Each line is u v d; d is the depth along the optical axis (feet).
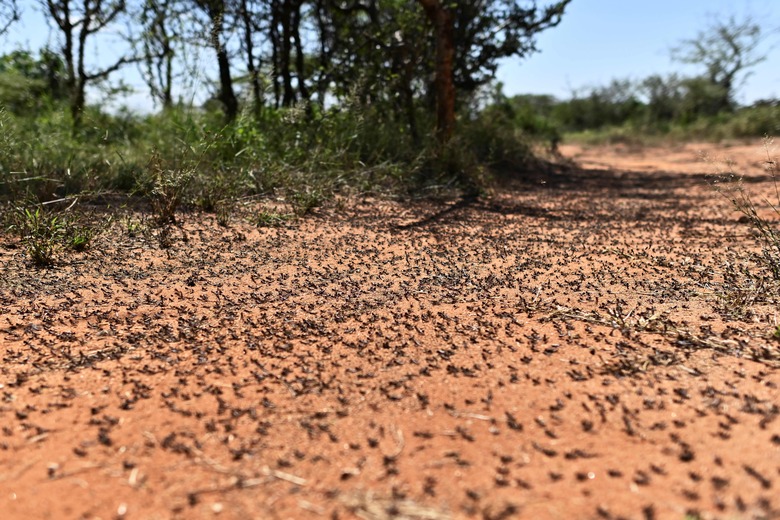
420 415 7.64
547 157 52.34
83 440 7.01
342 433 7.22
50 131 26.84
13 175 19.21
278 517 5.73
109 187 22.71
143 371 8.88
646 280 13.80
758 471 6.24
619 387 8.32
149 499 5.98
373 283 13.65
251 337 10.25
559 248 17.54
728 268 14.43
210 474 6.40
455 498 5.98
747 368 8.84
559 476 6.29
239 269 14.52
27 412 7.62
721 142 86.84
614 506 5.79
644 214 24.52
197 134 25.08
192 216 19.75
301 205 22.09
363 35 40.09
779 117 89.10
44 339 9.98
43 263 14.06
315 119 31.50
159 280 13.44
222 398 8.07
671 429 7.15
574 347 9.80
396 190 27.35
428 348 9.81
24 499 5.96
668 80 139.74
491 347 9.84
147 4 30.22
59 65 36.14
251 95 29.43
